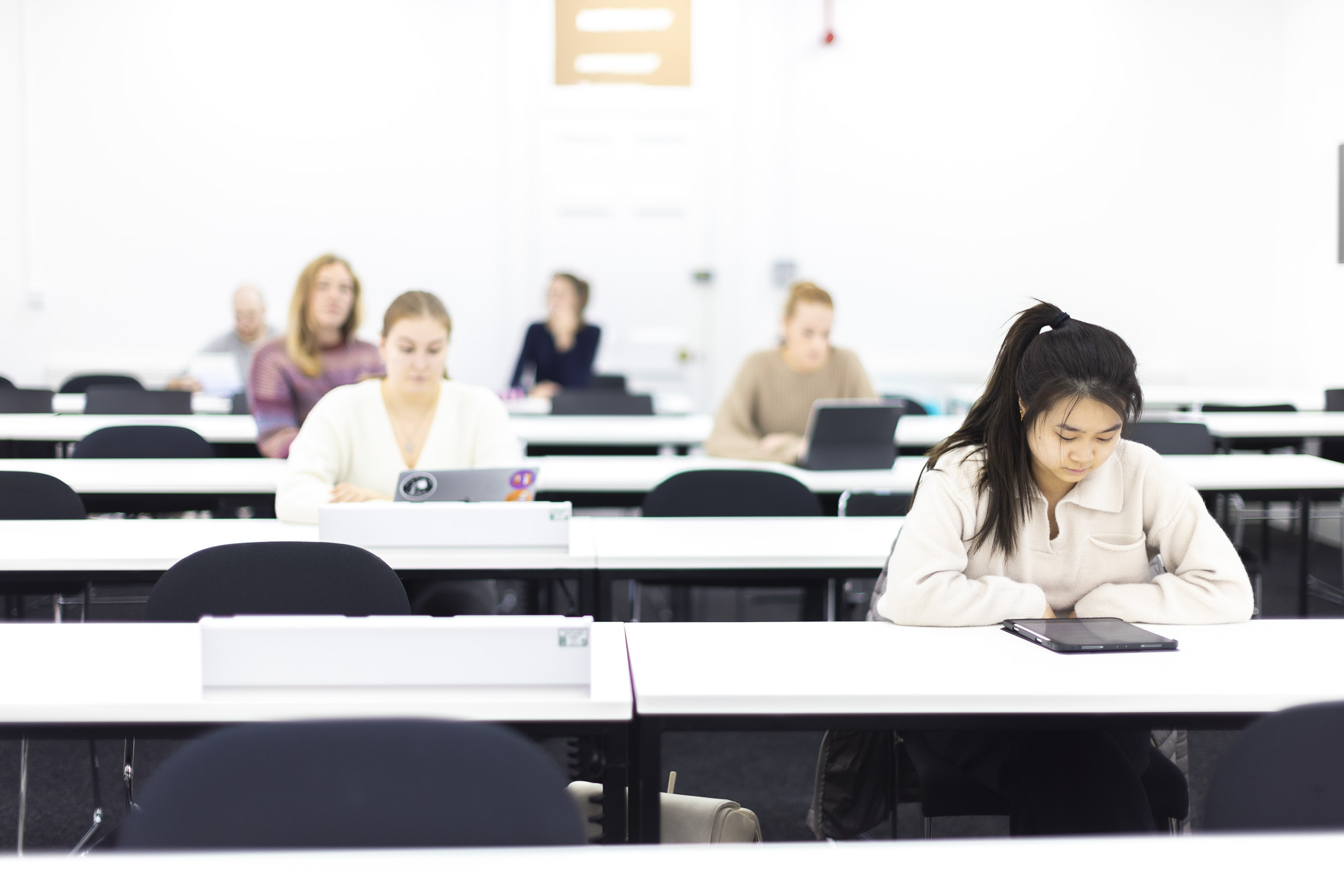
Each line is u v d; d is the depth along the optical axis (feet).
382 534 7.27
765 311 23.97
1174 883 3.08
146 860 3.12
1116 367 5.53
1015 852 3.29
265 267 23.84
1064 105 23.84
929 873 3.14
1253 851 3.27
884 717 4.76
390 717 3.32
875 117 23.72
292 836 3.29
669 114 23.70
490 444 9.28
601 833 5.06
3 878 3.00
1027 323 5.87
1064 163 23.95
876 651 5.40
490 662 4.66
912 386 23.99
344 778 3.29
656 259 24.02
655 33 23.49
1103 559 6.13
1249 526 20.38
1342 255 21.91
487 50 23.67
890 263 24.04
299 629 4.60
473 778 3.31
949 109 23.77
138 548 7.57
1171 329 24.27
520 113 23.54
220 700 4.55
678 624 5.90
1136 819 5.00
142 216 23.61
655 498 9.84
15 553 7.36
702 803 5.48
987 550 6.08
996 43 23.68
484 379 24.21
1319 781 3.83
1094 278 24.20
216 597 6.19
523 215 23.80
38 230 23.52
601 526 8.68
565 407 16.28
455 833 3.32
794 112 23.63
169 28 23.29
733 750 10.09
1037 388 5.60
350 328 11.87
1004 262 24.13
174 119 23.47
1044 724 4.80
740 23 23.50
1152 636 5.51
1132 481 6.15
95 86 23.30
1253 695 4.80
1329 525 18.93
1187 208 24.04
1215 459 12.44
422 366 8.89
